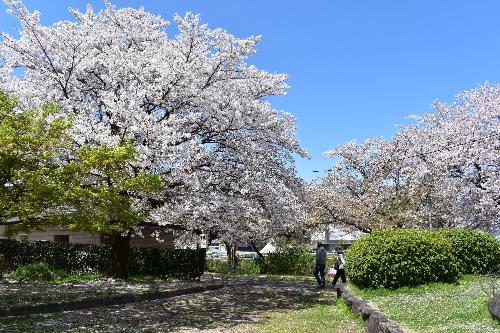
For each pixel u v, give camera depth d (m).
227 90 14.30
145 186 9.68
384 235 11.43
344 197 23.59
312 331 8.34
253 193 14.12
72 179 8.59
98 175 10.06
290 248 25.75
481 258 12.02
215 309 11.43
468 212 18.27
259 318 10.04
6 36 13.76
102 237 24.97
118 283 15.18
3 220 8.83
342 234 29.97
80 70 13.75
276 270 24.23
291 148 15.78
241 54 13.58
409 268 10.80
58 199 8.19
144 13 15.95
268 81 15.01
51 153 8.52
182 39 13.45
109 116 13.65
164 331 8.45
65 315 9.75
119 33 15.52
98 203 8.91
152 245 27.05
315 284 18.12
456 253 12.00
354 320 9.26
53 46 13.91
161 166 12.17
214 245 46.75
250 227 19.00
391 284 10.85
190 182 12.17
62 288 13.51
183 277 18.66
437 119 22.72
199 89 13.19
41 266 16.31
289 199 14.42
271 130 15.06
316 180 25.88
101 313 10.27
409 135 22.73
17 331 7.84
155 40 15.84
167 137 11.33
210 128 14.16
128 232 15.95
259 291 15.59
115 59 13.33
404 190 21.70
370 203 22.25
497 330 5.86
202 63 13.45
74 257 19.19
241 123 13.41
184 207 13.43
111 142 10.84
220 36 13.46
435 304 8.11
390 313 7.78
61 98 13.44
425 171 19.00
